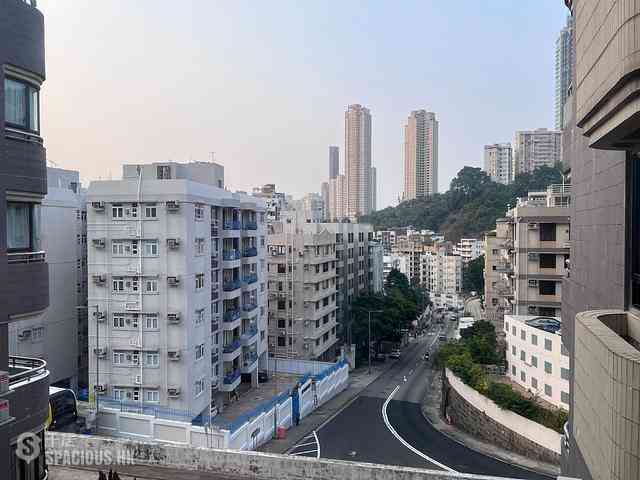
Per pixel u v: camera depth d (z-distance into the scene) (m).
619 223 13.54
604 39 9.00
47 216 38.53
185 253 32.56
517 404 33.50
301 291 57.91
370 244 90.00
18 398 11.41
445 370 45.69
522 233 44.41
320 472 13.70
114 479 12.74
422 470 13.08
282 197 103.12
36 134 12.29
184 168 38.38
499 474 29.48
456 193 169.38
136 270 32.88
